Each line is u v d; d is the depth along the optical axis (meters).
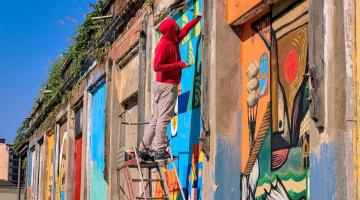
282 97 6.57
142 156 8.55
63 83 18.83
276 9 6.78
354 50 4.87
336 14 5.02
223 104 7.43
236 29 7.62
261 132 7.01
